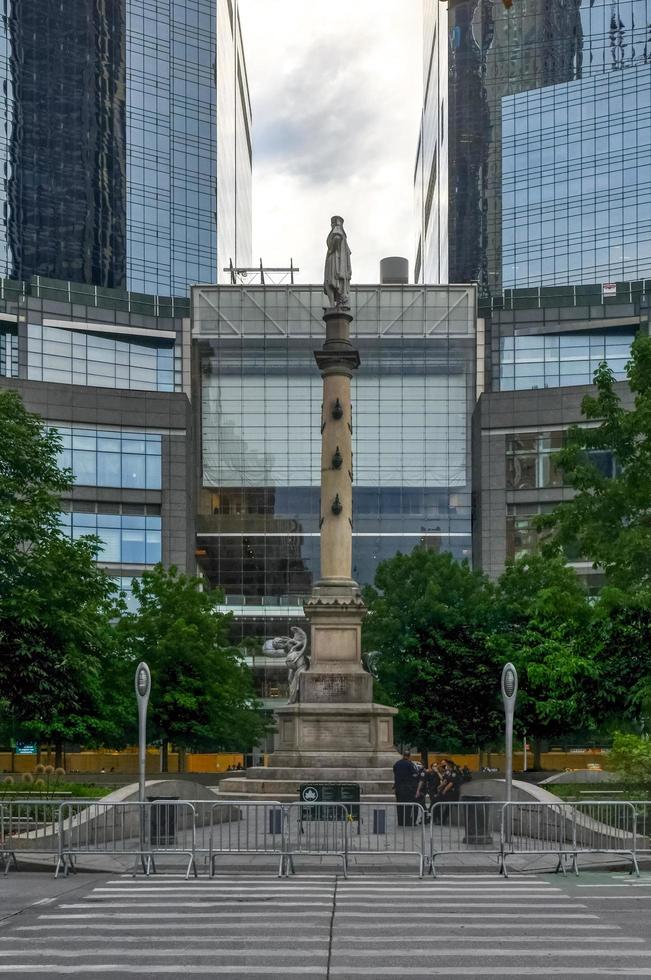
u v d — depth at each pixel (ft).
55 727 187.62
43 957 49.29
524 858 84.79
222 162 510.99
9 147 449.89
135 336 389.39
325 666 145.59
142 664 91.09
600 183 465.47
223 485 380.37
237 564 376.68
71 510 348.18
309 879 75.77
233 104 569.23
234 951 50.47
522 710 207.82
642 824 88.22
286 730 142.72
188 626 213.87
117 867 81.30
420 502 378.73
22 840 83.25
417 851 79.25
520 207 480.23
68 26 463.83
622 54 471.62
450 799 111.75
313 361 383.45
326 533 149.79
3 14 451.94
